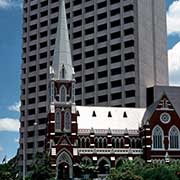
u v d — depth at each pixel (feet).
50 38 639.76
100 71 581.12
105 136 443.73
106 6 592.60
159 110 441.27
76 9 619.67
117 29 577.02
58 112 422.82
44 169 361.92
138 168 296.10
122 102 552.41
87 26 605.31
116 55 571.28
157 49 600.80
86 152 424.05
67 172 409.08
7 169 365.81
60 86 429.38
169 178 266.16
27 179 360.69
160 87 531.91
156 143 435.12
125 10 575.79
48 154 406.82
